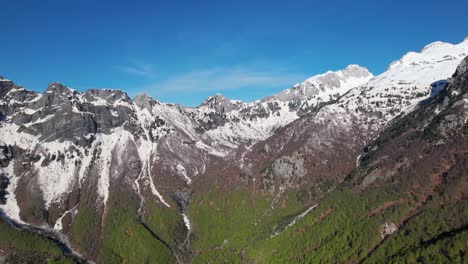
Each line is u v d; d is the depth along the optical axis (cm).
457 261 16950
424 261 17912
